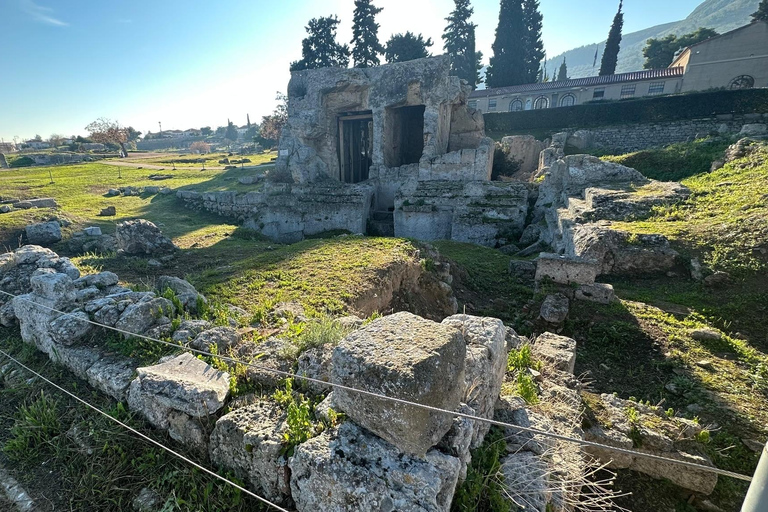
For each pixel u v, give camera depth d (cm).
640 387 658
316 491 256
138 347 448
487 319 430
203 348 433
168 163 4450
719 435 518
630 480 471
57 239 1282
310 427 291
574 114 3425
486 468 305
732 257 934
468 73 4822
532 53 5072
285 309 665
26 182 2886
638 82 3747
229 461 310
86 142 6769
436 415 254
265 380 370
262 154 5209
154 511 299
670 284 966
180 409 333
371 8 3559
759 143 1483
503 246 1555
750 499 184
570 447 367
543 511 289
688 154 1756
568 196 1534
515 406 395
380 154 2141
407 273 944
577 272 923
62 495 322
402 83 2014
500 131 3716
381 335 289
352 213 1906
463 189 1817
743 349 704
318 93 2155
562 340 595
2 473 345
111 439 355
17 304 556
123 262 1009
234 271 893
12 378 470
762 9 3716
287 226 1988
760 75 3334
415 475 236
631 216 1223
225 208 2114
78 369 441
